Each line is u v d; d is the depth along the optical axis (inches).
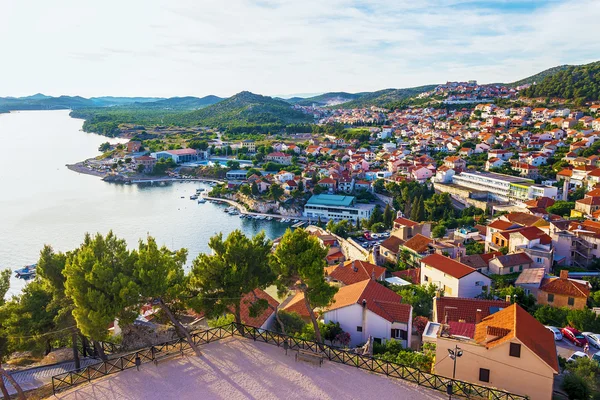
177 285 1793.8
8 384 1729.8
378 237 6210.6
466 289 3029.0
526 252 3779.5
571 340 2329.0
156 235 7022.6
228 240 1956.2
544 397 1502.2
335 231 6304.1
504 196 7500.0
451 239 4719.5
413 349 2206.0
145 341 2034.9
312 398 1368.1
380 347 2112.5
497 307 2305.6
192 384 1445.6
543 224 4461.1
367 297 2411.4
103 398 1376.7
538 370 1507.1
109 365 1614.2
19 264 5610.2
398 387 1435.8
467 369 1611.7
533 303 2950.3
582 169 7411.4
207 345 1729.8
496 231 4343.0
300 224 7839.6
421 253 4018.2
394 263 4308.6
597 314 2586.1
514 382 1542.8
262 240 2194.9
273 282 2046.0
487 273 3710.6
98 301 1555.1
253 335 1795.0
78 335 2064.5
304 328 2290.8
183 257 1982.0
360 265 3467.0
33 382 1729.8
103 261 1686.8
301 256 1900.8
